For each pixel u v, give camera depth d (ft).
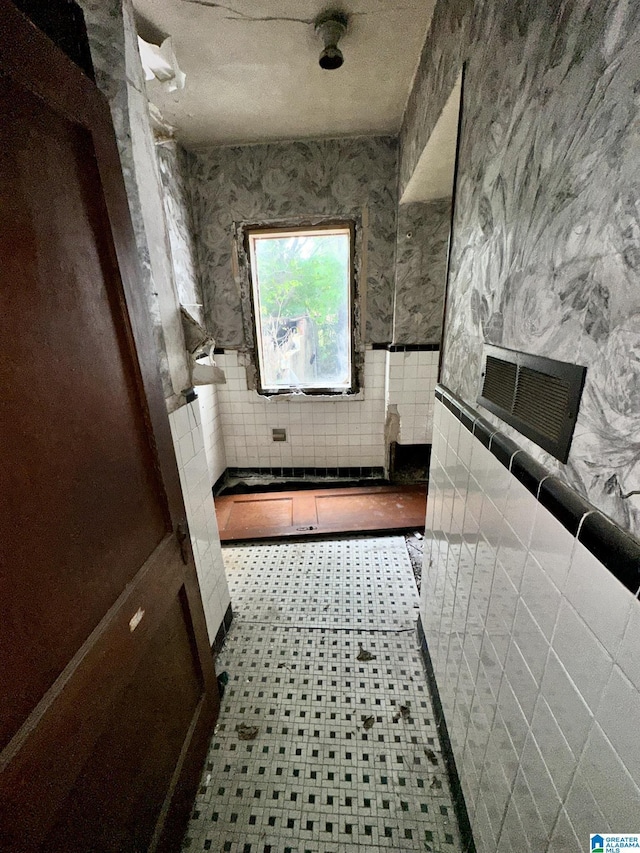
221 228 8.20
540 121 1.99
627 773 1.48
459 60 3.35
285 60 5.07
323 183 7.79
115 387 2.49
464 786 3.30
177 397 4.17
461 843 3.29
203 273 8.54
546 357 2.01
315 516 8.31
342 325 9.03
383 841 3.32
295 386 9.51
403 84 5.74
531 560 2.14
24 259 1.79
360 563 7.02
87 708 2.13
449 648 3.78
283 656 5.14
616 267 1.47
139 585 2.67
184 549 3.40
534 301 2.12
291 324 9.09
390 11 4.26
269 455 10.11
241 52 4.89
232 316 8.88
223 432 9.93
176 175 7.39
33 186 1.85
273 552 7.39
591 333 1.64
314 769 3.85
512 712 2.42
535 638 2.13
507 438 2.49
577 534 1.70
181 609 3.45
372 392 9.35
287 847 3.30
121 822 2.49
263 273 8.71
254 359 9.20
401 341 8.55
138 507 2.73
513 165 2.33
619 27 1.38
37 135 1.87
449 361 3.87
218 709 4.33
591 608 1.64
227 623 5.51
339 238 8.34
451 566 3.70
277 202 7.95
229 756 3.98
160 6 4.09
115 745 2.46
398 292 8.17
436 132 4.42
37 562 1.84
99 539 2.29
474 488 3.02
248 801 3.61
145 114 3.61
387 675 4.83
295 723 4.29
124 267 2.55
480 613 2.94
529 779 2.22
